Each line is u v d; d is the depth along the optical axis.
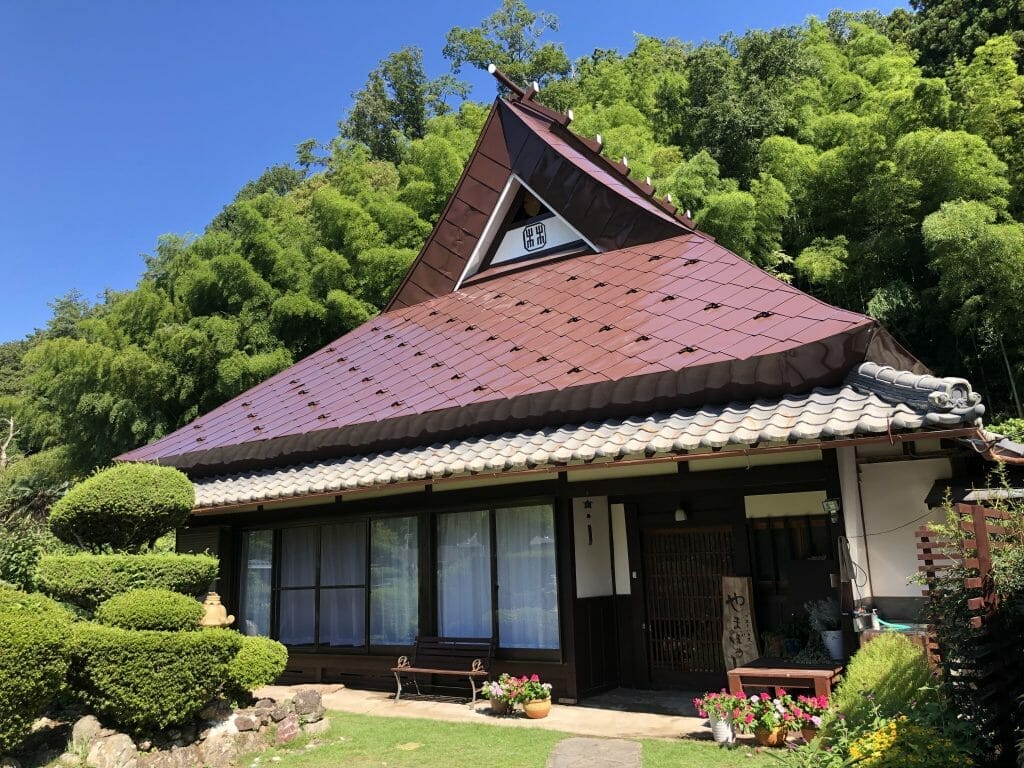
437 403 8.50
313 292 18.53
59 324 45.91
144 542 6.40
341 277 18.27
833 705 5.23
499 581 8.02
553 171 11.46
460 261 12.35
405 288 12.95
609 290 9.56
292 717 6.14
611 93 25.16
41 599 4.83
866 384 5.75
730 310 7.73
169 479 6.28
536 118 12.59
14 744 4.31
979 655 3.88
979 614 3.95
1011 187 14.95
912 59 23.62
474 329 10.33
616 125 22.34
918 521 6.63
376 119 41.97
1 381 45.28
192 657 5.30
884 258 15.81
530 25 42.31
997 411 15.27
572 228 11.27
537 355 8.67
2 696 4.13
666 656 7.95
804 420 5.53
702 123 22.72
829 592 7.14
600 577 8.07
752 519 7.73
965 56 24.44
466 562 8.34
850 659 5.71
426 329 11.19
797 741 5.30
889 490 6.82
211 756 5.43
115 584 5.67
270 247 19.22
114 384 17.94
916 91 15.45
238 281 18.61
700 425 6.14
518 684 6.96
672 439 6.05
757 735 5.40
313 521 9.58
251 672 5.96
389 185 29.72
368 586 9.00
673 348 7.39
